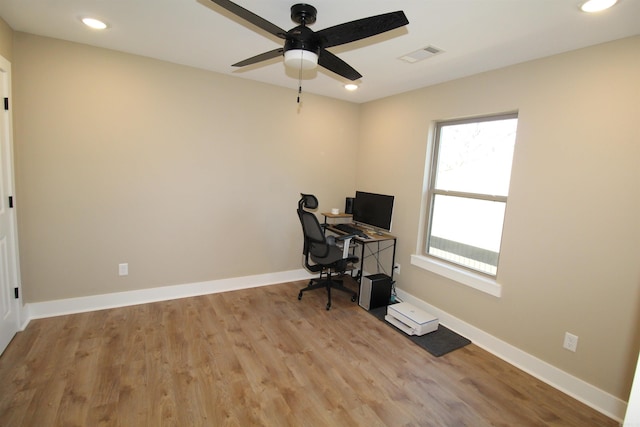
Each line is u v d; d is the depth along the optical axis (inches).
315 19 74.9
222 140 135.5
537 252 95.3
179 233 132.3
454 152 125.6
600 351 82.9
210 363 92.8
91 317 114.5
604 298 82.0
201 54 111.4
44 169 106.8
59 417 70.7
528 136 96.9
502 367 99.1
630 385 78.1
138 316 117.3
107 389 79.9
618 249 79.4
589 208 84.2
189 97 126.6
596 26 73.2
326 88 143.6
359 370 94.0
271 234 153.6
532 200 96.2
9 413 70.9
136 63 115.8
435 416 77.7
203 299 135.4
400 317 119.3
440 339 113.4
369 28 62.1
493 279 109.8
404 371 94.7
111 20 87.0
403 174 143.0
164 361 92.4
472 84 113.1
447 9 70.9
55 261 112.1
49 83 104.2
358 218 159.6
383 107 153.8
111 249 120.6
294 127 151.7
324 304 137.5
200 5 76.9
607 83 80.4
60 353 93.0
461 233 123.1
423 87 132.3
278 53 77.1
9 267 96.3
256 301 136.6
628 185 77.4
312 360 97.5
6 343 93.6
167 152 125.3
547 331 93.4
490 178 112.9
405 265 142.3
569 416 79.9
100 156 114.4
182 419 72.3
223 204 139.7
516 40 84.0
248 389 83.2
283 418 74.4
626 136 77.5
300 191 158.1
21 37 99.1
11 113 97.0
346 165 169.9
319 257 132.3
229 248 144.1
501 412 80.3
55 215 110.2
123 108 115.7
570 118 87.4
